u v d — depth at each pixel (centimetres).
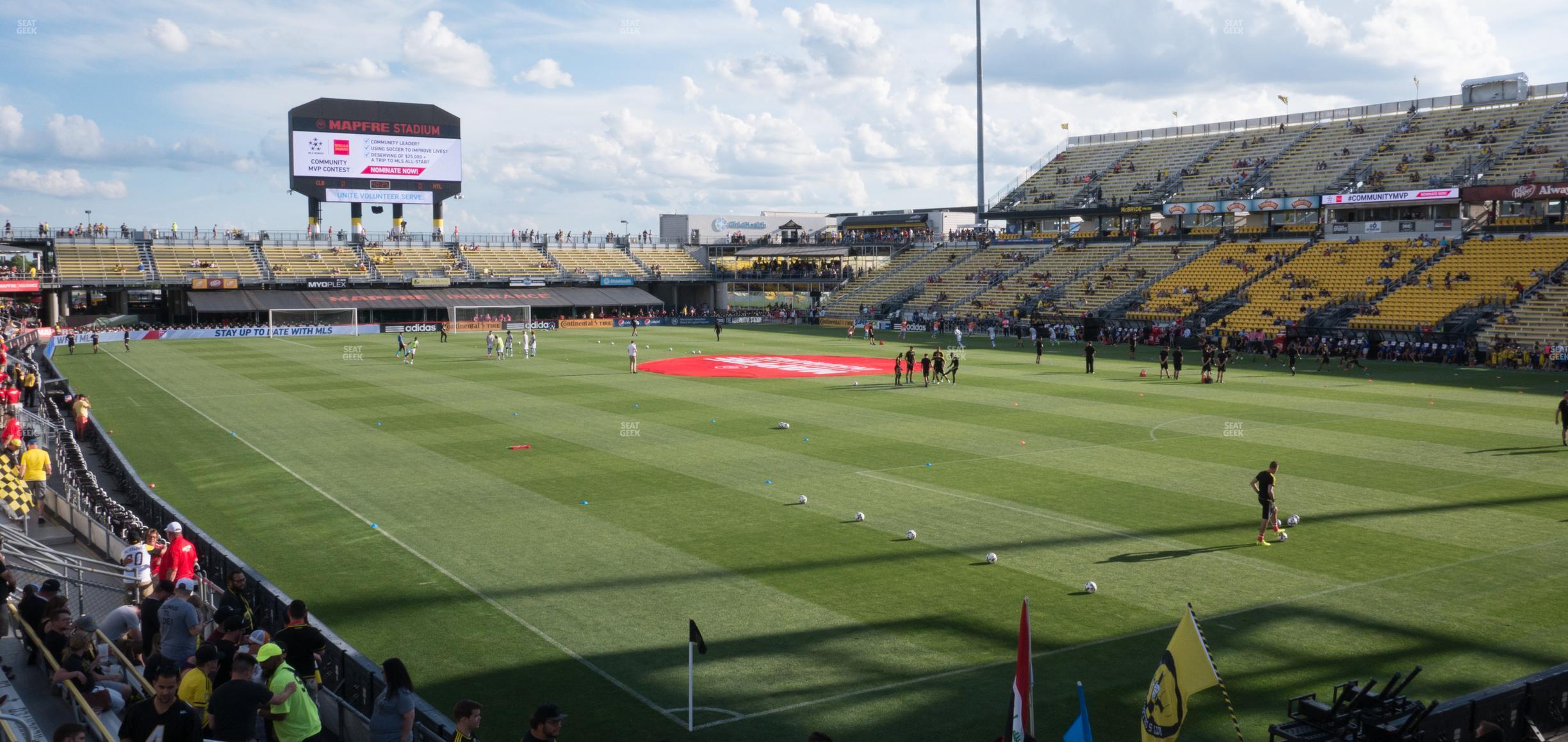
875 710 1691
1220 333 8531
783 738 1593
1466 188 8269
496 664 1886
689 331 11075
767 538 2689
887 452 3828
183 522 2517
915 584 2314
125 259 10894
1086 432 4266
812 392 5616
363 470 3575
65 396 5400
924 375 5922
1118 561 2469
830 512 2947
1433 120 9881
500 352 8038
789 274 13862
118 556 2453
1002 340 9581
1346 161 9875
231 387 5925
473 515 2947
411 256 12375
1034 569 2412
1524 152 8756
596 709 1698
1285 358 7612
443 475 3478
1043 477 3388
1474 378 6238
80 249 10831
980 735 1600
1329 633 2003
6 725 1363
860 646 1959
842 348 8638
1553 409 4878
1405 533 2691
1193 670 1339
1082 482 3316
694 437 4178
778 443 4025
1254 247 9831
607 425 4478
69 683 1398
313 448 3991
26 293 12200
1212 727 1625
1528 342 7019
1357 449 3856
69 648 1465
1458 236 8625
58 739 1077
